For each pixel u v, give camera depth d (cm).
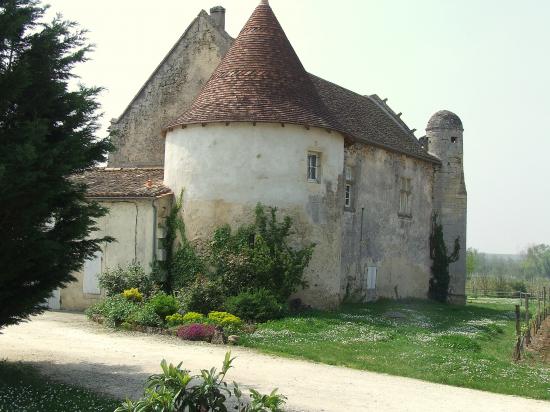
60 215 970
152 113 2600
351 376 1138
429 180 3112
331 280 2009
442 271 3122
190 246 1930
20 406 809
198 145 1955
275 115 1897
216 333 1427
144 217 1997
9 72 866
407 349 1420
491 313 2806
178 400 652
